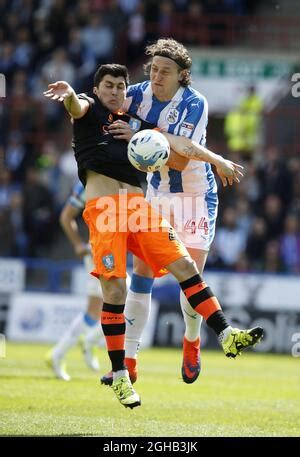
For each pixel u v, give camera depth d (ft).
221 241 202.49
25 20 244.22
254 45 253.85
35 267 192.13
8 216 209.05
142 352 168.45
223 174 81.41
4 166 224.33
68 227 123.44
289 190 214.28
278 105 238.27
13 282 191.21
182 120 84.94
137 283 87.81
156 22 246.06
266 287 187.32
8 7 246.47
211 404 96.07
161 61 83.51
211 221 90.53
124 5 246.06
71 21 241.55
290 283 187.21
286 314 184.03
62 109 237.45
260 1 261.85
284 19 255.50
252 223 207.10
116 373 77.00
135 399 75.56
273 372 135.85
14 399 93.30
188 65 84.48
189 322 86.89
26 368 125.70
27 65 239.09
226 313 185.78
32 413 84.89
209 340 183.01
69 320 187.32
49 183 218.59
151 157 77.41
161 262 78.02
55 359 115.65
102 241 77.87
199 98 85.76
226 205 214.07
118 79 80.48
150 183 90.68
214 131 242.37
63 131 236.63
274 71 237.66
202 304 76.89
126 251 78.69
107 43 237.45
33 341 186.80
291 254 201.87
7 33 244.01
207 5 251.60
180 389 108.47
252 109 232.94
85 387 106.93
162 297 187.42
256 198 213.87
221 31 251.19
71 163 221.05
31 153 231.71
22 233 210.59
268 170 216.13
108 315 77.56
